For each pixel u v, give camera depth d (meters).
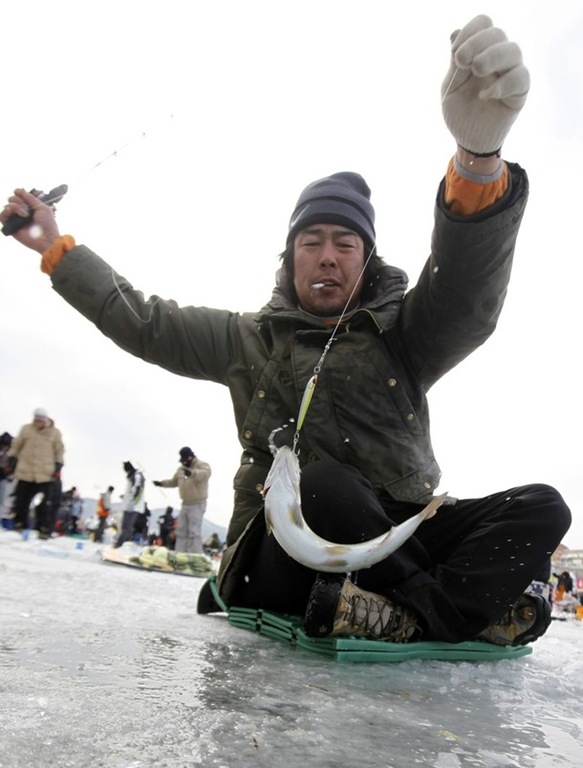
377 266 2.46
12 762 0.75
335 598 1.69
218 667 1.44
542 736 1.14
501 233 1.84
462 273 1.90
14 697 1.00
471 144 1.69
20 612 2.04
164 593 3.66
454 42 1.57
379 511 1.95
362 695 1.30
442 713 1.23
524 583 1.96
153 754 0.83
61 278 2.43
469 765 0.93
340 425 2.14
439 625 1.88
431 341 2.12
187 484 9.80
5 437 11.90
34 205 2.42
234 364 2.40
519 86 1.55
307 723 1.04
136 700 1.06
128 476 11.98
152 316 2.42
